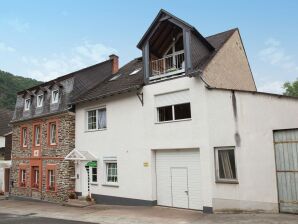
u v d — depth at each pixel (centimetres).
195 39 1405
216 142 1240
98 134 1764
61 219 1284
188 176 1339
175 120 1370
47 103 2169
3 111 3294
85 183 1820
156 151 1470
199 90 1297
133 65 2042
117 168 1625
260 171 1200
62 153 1941
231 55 1578
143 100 1516
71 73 2075
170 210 1317
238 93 1248
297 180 1155
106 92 1717
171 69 1463
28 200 2189
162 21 1446
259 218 1062
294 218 1049
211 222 1038
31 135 2280
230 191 1191
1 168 2645
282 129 1216
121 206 1529
